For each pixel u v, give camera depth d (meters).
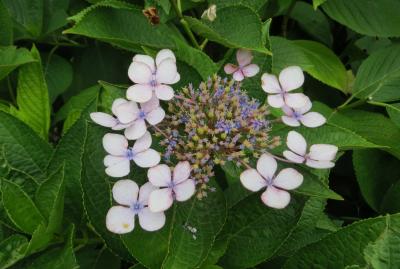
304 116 0.38
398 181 0.47
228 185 0.44
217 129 0.36
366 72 0.53
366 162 0.50
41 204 0.38
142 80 0.36
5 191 0.36
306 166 0.39
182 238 0.36
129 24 0.45
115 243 0.38
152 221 0.34
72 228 0.37
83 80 0.54
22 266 0.38
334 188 0.56
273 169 0.34
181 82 0.41
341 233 0.35
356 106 0.53
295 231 0.42
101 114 0.37
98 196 0.37
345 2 0.54
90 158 0.37
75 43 0.55
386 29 0.53
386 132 0.50
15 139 0.41
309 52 0.55
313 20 0.59
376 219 0.34
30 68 0.45
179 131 0.39
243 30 0.43
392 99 0.51
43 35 0.53
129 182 0.35
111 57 0.54
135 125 0.36
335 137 0.39
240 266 0.39
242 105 0.38
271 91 0.38
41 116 0.48
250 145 0.36
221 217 0.37
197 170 0.36
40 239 0.37
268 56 0.42
